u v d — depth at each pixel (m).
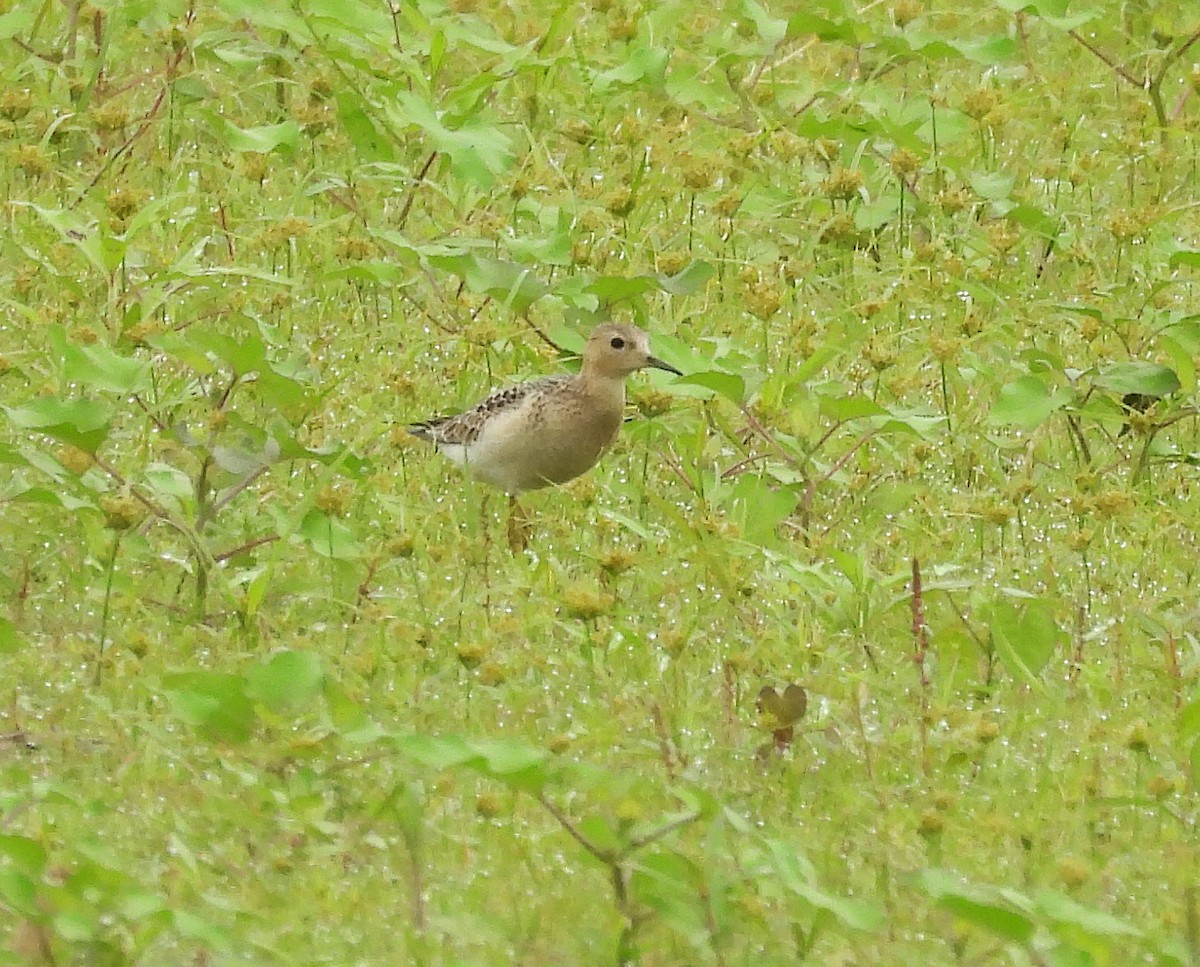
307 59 17.45
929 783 10.35
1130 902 9.53
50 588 11.93
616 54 17.83
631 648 11.16
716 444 13.88
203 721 9.25
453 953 8.74
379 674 10.95
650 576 11.94
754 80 17.44
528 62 16.30
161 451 13.02
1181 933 9.15
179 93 16.83
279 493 12.84
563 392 13.33
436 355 15.16
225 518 12.58
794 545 12.52
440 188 15.76
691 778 10.17
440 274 15.57
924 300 15.38
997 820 9.77
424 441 13.97
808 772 10.57
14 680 10.70
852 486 13.38
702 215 16.66
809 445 13.52
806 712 10.97
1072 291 16.20
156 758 9.88
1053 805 10.11
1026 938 8.30
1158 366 13.65
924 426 12.60
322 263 15.47
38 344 14.27
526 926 8.90
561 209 15.60
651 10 18.86
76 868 8.59
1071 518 13.27
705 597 12.00
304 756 9.40
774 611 11.84
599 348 13.23
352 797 9.73
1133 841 9.98
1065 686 11.49
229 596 11.26
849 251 15.95
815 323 14.44
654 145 16.77
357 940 8.80
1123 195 17.73
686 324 15.44
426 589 11.99
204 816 9.55
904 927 9.16
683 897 8.65
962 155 17.41
